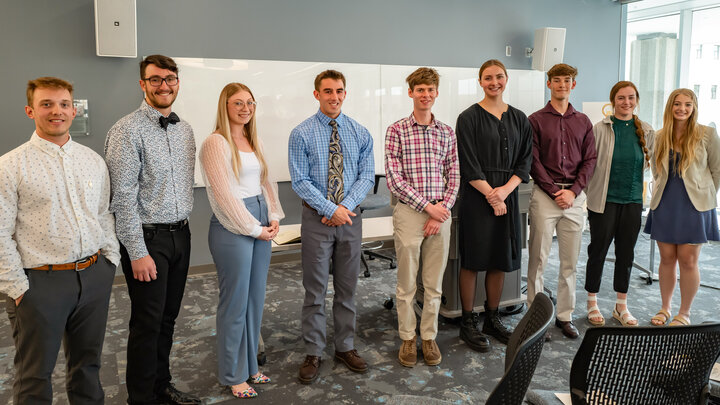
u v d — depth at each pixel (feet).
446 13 18.78
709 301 13.12
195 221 16.06
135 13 13.96
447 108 19.04
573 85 10.57
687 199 10.78
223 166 7.68
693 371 4.47
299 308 12.98
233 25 15.80
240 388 8.58
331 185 8.84
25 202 5.89
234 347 8.37
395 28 18.03
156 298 7.32
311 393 8.72
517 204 10.25
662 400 4.46
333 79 8.68
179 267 7.64
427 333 9.81
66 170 6.10
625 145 10.96
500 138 9.87
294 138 8.76
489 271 10.68
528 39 20.27
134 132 6.85
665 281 11.53
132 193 6.85
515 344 4.56
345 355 9.60
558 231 10.93
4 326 11.66
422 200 9.17
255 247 8.32
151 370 7.56
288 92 16.69
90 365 6.67
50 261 6.03
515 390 3.64
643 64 22.07
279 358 10.09
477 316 11.09
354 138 9.08
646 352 4.24
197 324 11.84
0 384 8.99
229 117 8.01
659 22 21.27
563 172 10.48
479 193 9.98
